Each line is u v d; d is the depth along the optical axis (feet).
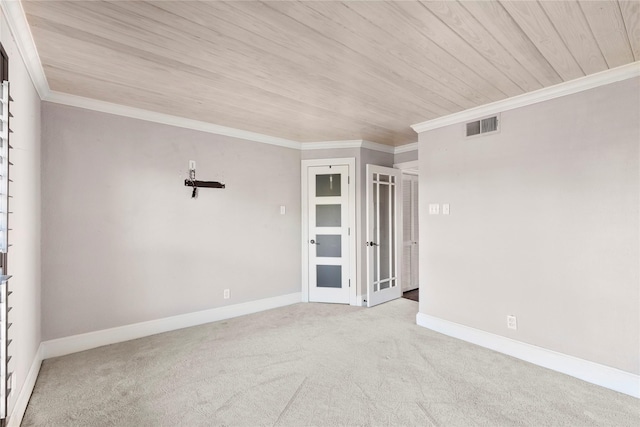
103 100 9.82
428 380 7.84
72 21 5.71
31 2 5.16
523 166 9.14
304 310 13.91
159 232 11.22
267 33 6.07
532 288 8.93
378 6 5.20
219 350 9.63
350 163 14.93
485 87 8.55
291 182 15.03
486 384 7.66
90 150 9.89
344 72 7.76
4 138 4.90
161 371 8.30
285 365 8.64
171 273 11.48
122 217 10.47
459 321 10.67
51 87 8.82
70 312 9.52
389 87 8.60
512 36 6.08
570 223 8.23
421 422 6.24
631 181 7.30
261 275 13.93
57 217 9.32
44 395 7.16
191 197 11.96
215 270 12.56
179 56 7.02
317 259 15.30
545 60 7.01
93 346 9.83
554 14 5.38
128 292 10.56
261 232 13.94
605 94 7.66
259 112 10.80
